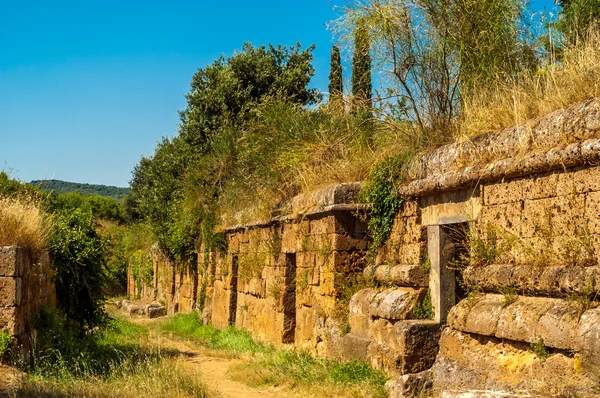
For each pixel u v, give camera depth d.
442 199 10.95
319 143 16.91
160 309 34.00
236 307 21.94
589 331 7.07
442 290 11.05
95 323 15.88
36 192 15.77
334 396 10.80
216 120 29.48
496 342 8.68
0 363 11.12
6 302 11.34
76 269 15.17
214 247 24.09
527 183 8.73
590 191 7.73
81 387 10.45
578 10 12.31
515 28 13.29
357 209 13.40
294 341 16.25
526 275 8.39
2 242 11.93
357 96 15.99
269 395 11.59
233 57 30.70
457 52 13.23
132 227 47.91
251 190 20.08
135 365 13.01
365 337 12.37
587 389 6.83
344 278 13.48
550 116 8.47
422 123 12.70
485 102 11.03
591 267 7.51
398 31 13.48
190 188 25.61
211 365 15.30
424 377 9.72
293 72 30.52
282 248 17.00
